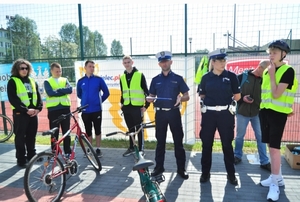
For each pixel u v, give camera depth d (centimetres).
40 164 333
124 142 609
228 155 362
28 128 461
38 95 475
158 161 398
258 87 414
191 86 566
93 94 487
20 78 443
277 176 336
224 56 337
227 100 347
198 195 336
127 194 345
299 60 523
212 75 351
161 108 381
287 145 455
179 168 393
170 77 380
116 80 614
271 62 322
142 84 478
